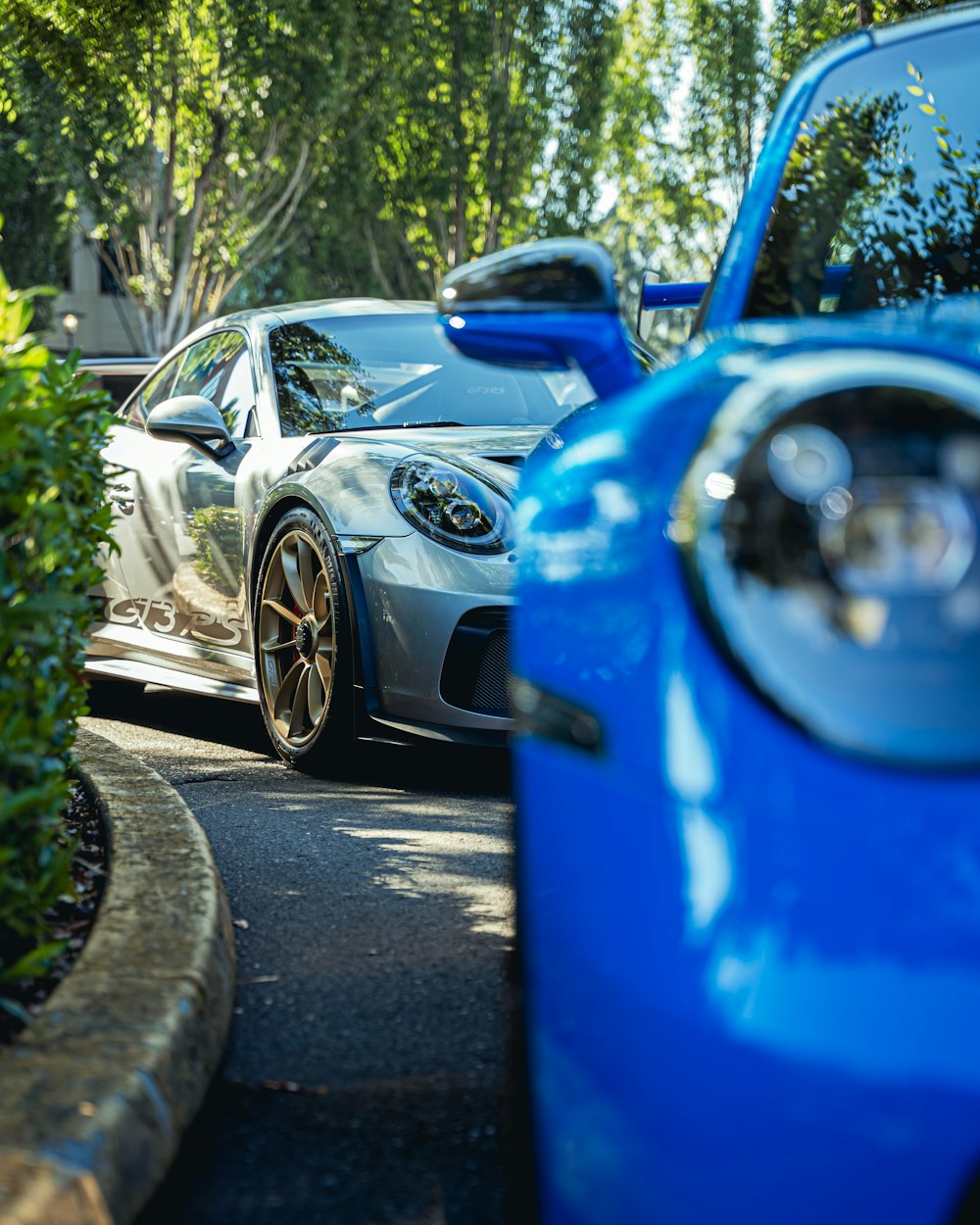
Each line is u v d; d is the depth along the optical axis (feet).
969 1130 3.06
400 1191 5.26
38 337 6.47
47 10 55.21
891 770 3.16
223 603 14.70
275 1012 7.06
